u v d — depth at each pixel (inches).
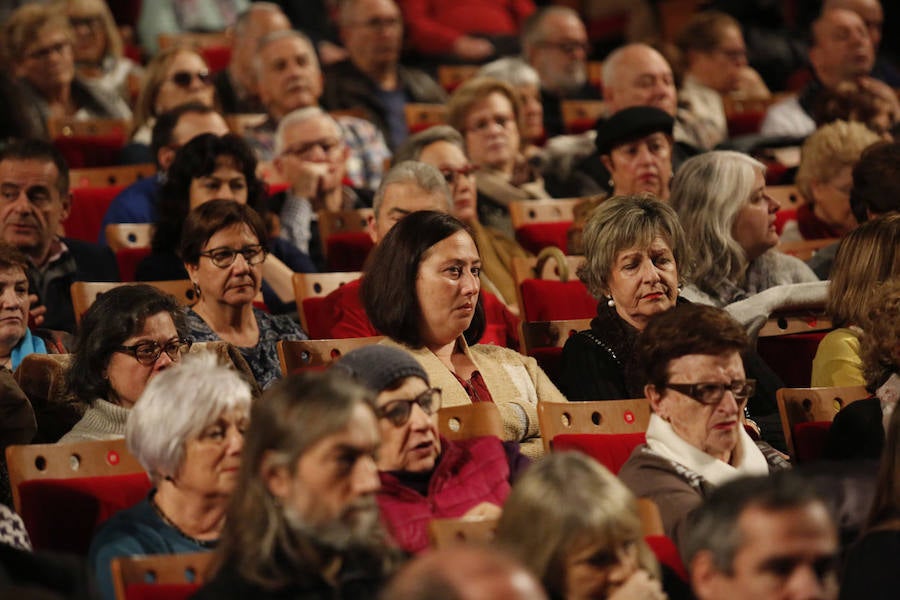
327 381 299.7
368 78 976.3
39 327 580.7
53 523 380.2
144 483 392.2
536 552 305.4
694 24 1018.7
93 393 441.4
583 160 822.5
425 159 694.5
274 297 633.0
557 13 1038.4
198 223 522.6
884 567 329.7
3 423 414.0
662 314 411.8
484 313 499.8
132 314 439.5
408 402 381.7
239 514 297.7
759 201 588.7
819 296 565.3
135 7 1119.6
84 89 931.3
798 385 561.6
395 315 462.3
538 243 693.3
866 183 622.8
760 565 283.0
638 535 311.7
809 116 983.6
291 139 751.7
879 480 343.9
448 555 224.8
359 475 296.7
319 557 294.5
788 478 291.7
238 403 358.0
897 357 445.1
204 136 628.7
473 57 1140.5
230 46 1070.4
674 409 403.9
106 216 696.4
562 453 319.6
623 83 836.0
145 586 308.8
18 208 584.7
